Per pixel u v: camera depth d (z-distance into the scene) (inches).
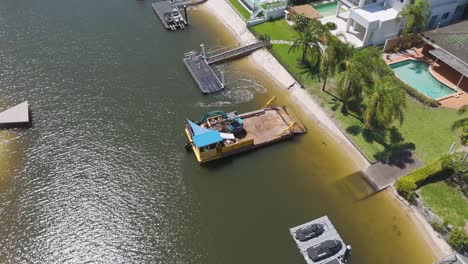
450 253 1722.4
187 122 2224.4
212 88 2576.3
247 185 2031.3
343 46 2295.8
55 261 1721.2
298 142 2247.8
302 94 2519.7
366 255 1736.0
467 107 2084.2
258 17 3157.0
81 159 2130.9
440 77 2593.5
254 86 2632.9
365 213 1893.5
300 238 1775.3
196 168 2107.5
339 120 2321.6
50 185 2004.2
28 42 2947.8
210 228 1844.2
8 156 2133.4
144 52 2893.7
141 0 3511.3
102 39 3006.9
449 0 2923.2
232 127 2236.7
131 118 2370.8
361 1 2940.5
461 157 2006.6
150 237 1809.8
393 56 2765.7
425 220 1843.0
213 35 3100.4
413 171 1993.1
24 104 2373.3
